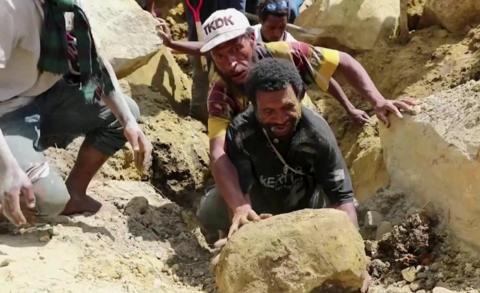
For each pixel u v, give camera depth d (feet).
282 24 16.24
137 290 13.14
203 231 15.65
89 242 14.33
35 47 13.71
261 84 12.62
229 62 14.17
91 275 13.35
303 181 13.91
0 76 13.85
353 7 20.63
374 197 15.51
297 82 12.75
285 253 11.90
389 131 15.28
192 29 20.21
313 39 20.84
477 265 13.33
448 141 13.91
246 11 20.93
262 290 11.87
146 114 19.36
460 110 14.32
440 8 19.88
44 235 14.16
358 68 14.84
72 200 15.14
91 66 13.98
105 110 14.83
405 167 15.06
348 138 19.24
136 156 14.30
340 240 11.96
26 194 12.77
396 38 20.45
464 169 13.56
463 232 13.67
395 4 20.84
